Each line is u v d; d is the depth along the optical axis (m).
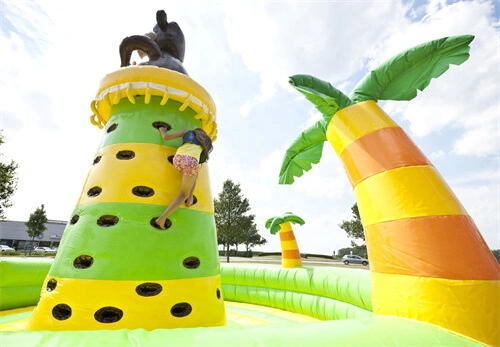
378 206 2.51
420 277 2.07
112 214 2.84
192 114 3.81
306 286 5.80
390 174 2.54
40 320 2.46
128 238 2.72
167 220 2.99
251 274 6.99
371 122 2.93
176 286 2.71
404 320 1.92
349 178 2.98
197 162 3.10
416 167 2.52
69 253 2.71
